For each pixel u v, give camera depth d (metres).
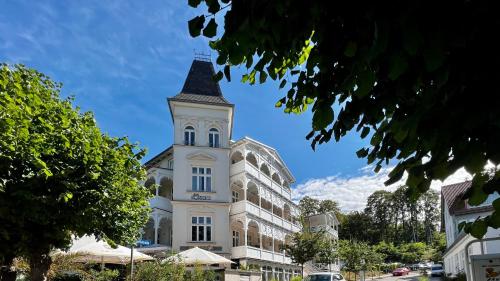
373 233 96.75
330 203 95.19
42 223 8.41
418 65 2.47
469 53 2.24
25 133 7.36
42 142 8.17
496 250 18.08
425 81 2.56
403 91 2.61
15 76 7.40
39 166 7.55
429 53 2.06
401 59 2.17
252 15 2.59
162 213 34.19
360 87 2.38
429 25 2.05
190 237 32.66
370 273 56.06
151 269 16.34
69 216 8.71
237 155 39.47
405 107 2.96
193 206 33.34
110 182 9.52
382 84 2.96
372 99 3.00
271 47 3.12
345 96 3.40
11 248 8.60
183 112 35.09
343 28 2.52
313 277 21.12
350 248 46.31
